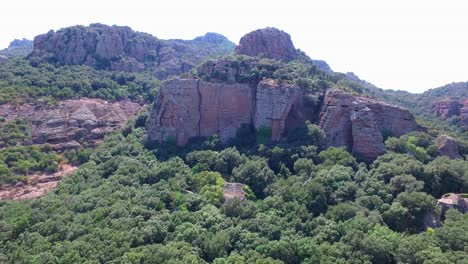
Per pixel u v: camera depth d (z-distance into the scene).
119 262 49.38
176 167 78.00
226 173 76.75
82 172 82.38
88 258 50.72
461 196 60.78
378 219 55.53
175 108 91.12
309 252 50.12
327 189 63.94
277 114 82.06
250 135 86.06
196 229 55.97
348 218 56.88
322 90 87.19
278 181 69.88
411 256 47.16
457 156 76.12
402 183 61.88
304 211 59.41
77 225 58.06
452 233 49.78
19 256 51.62
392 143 75.44
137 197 66.75
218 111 89.94
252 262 48.31
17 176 82.75
